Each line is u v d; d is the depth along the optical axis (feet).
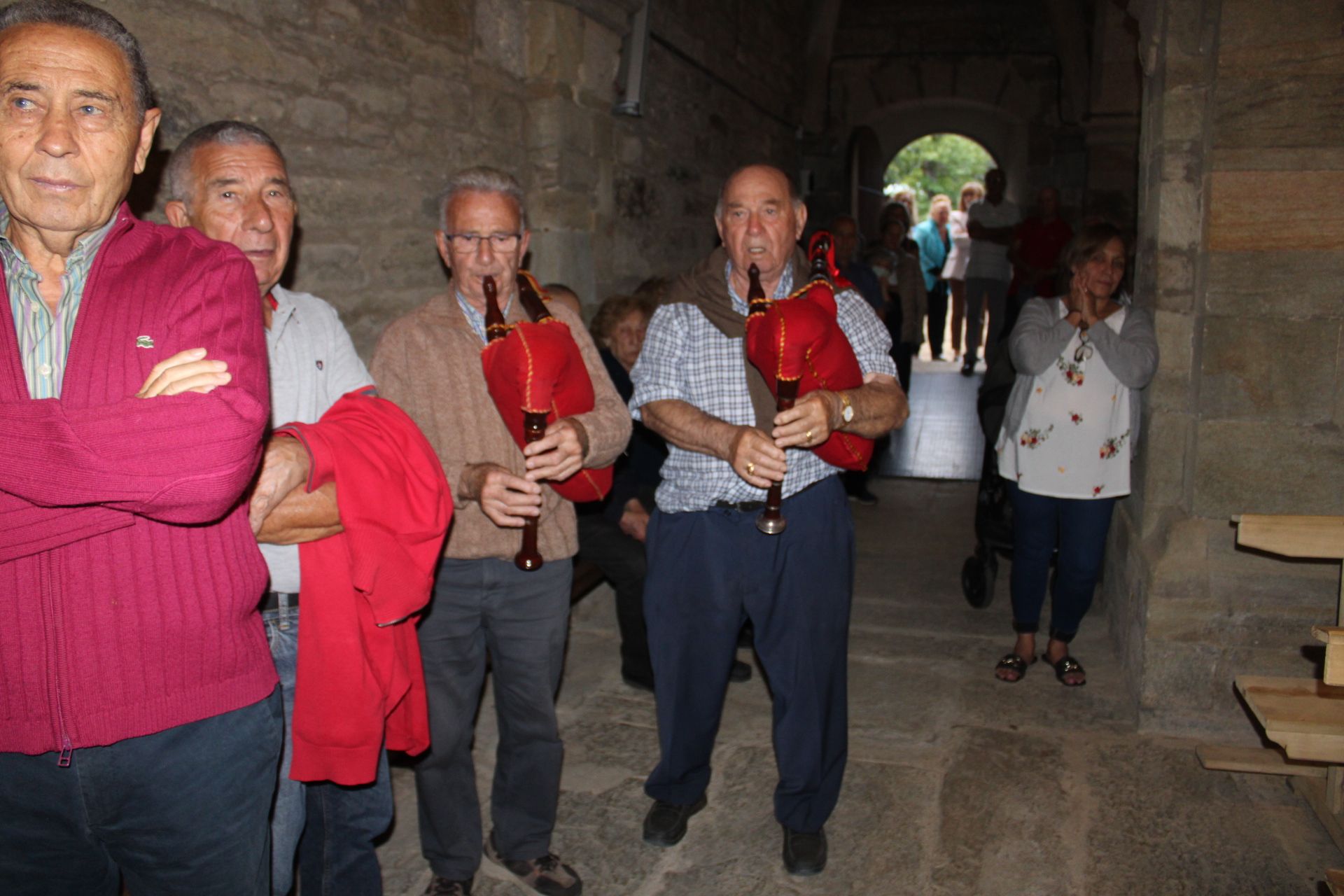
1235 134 8.57
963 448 22.38
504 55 12.84
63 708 3.70
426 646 6.49
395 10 10.64
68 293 3.86
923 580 14.02
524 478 6.41
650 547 7.38
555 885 7.07
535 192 13.65
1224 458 8.92
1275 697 6.63
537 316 6.70
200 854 4.05
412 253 11.12
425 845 6.91
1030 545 10.47
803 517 6.91
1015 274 25.32
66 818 3.87
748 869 7.44
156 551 3.84
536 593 6.64
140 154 4.07
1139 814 8.00
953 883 7.22
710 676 7.32
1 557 3.56
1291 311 8.63
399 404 6.42
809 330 6.21
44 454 3.41
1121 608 10.84
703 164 20.80
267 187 5.38
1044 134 32.30
